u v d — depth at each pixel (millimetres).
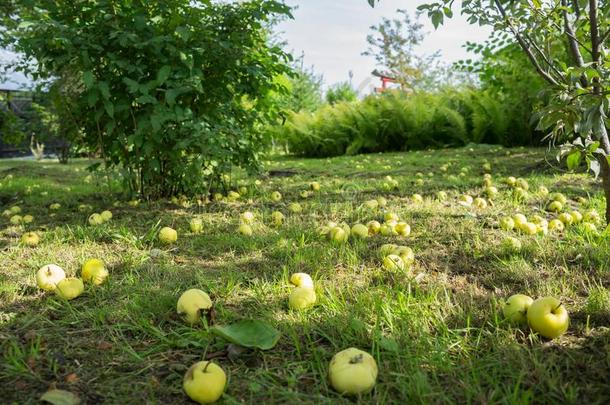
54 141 6520
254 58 2631
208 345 967
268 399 801
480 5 1695
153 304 1162
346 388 794
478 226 1848
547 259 1438
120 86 2273
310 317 1083
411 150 6348
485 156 4543
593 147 1203
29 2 2203
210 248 1672
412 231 1823
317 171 4027
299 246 1644
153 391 827
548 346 941
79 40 2062
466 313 1077
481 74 6434
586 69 1036
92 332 1047
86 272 1320
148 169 2377
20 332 1042
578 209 2066
